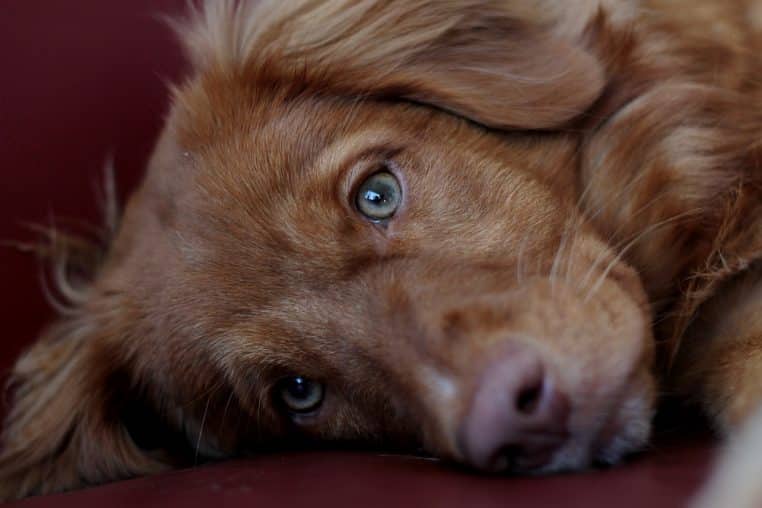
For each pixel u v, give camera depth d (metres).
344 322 0.40
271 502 0.33
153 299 0.45
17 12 0.53
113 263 0.49
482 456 0.34
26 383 0.50
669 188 0.43
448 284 0.38
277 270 0.41
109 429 0.48
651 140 0.43
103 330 0.47
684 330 0.42
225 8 0.46
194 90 0.45
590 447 0.35
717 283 0.42
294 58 0.44
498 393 0.34
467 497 0.32
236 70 0.44
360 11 0.44
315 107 0.43
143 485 0.39
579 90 0.43
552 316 0.36
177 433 0.48
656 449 0.37
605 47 0.44
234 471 0.39
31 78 0.53
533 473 0.35
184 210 0.43
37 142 0.53
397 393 0.39
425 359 0.37
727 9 0.45
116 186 0.54
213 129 0.44
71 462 0.48
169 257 0.44
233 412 0.45
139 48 0.55
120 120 0.55
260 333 0.42
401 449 0.41
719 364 0.40
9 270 0.53
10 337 0.53
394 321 0.39
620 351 0.36
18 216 0.53
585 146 0.43
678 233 0.43
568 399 0.35
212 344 0.43
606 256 0.40
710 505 0.30
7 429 0.50
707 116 0.44
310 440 0.44
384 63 0.43
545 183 0.42
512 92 0.43
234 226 0.42
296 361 0.42
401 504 0.32
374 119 0.43
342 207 0.41
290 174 0.42
